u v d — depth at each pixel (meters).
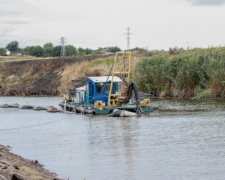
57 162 25.28
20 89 87.75
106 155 26.62
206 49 67.38
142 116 43.59
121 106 46.72
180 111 46.75
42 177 20.31
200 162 24.17
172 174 22.05
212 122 37.97
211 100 57.62
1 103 66.44
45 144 30.94
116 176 22.05
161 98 64.12
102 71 81.88
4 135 35.62
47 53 163.00
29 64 99.12
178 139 30.73
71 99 56.28
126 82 47.41
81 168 23.78
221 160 24.48
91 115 45.94
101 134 33.94
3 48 164.62
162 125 37.16
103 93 48.69
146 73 69.38
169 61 67.50
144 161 24.77
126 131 34.75
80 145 30.03
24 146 30.47
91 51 149.88
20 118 47.00
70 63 94.06
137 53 87.75
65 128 38.06
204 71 62.47
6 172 18.19
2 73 99.50
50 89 86.31
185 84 64.81
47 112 52.47
